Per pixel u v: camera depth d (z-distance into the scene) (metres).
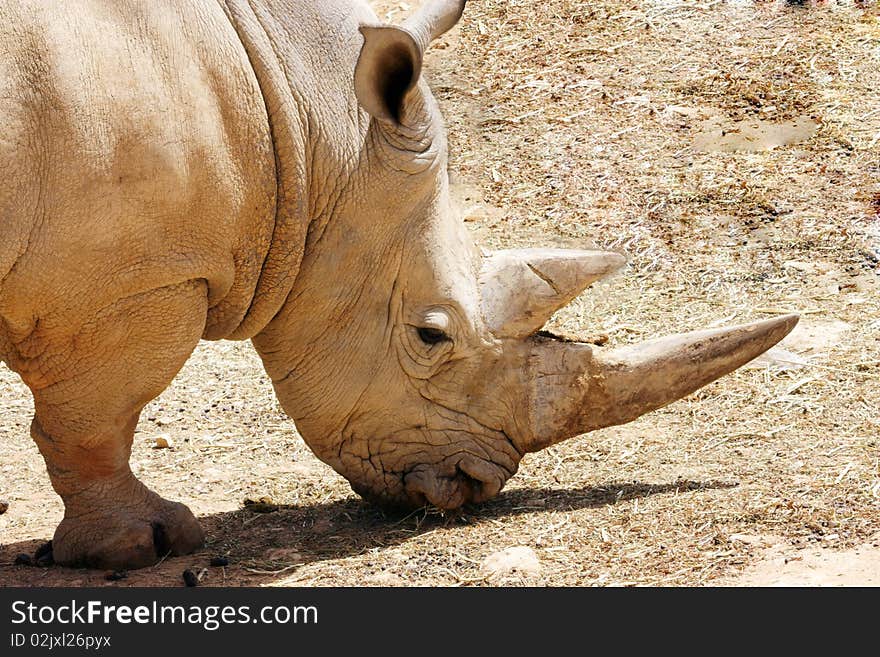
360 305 8.25
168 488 9.88
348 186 8.06
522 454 8.62
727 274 12.81
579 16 17.72
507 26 17.69
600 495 8.88
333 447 8.54
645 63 16.61
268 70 7.73
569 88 16.30
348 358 8.30
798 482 8.73
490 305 8.41
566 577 7.68
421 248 8.20
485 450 8.50
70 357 7.64
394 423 8.43
